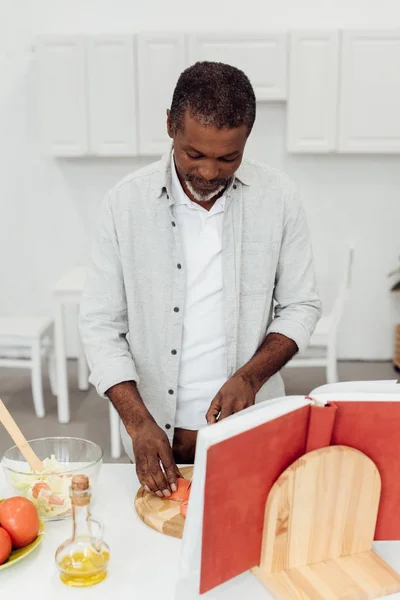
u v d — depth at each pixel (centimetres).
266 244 154
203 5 423
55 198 448
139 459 131
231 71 128
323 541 107
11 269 460
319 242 450
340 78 392
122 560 115
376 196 442
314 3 421
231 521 96
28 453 133
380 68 388
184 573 99
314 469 101
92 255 157
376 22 423
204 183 133
